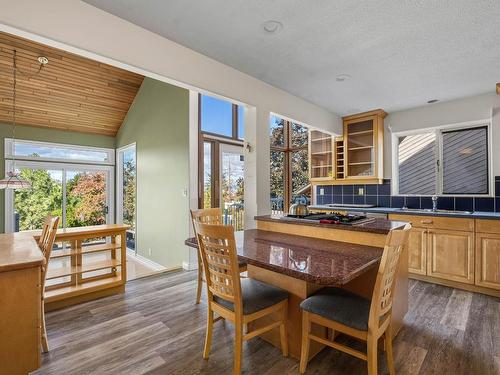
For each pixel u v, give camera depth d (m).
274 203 5.75
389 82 3.35
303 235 2.51
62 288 2.89
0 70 3.99
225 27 2.30
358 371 1.80
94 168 6.08
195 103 4.21
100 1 2.00
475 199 3.77
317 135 5.08
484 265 3.07
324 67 2.98
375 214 3.97
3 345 1.59
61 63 4.24
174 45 2.53
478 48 2.54
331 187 5.21
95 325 2.39
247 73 3.14
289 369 1.82
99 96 5.16
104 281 3.10
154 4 2.02
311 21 2.20
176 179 4.37
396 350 2.03
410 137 4.41
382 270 1.44
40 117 5.08
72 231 2.98
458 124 3.91
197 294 2.83
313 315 1.70
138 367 1.84
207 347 1.92
